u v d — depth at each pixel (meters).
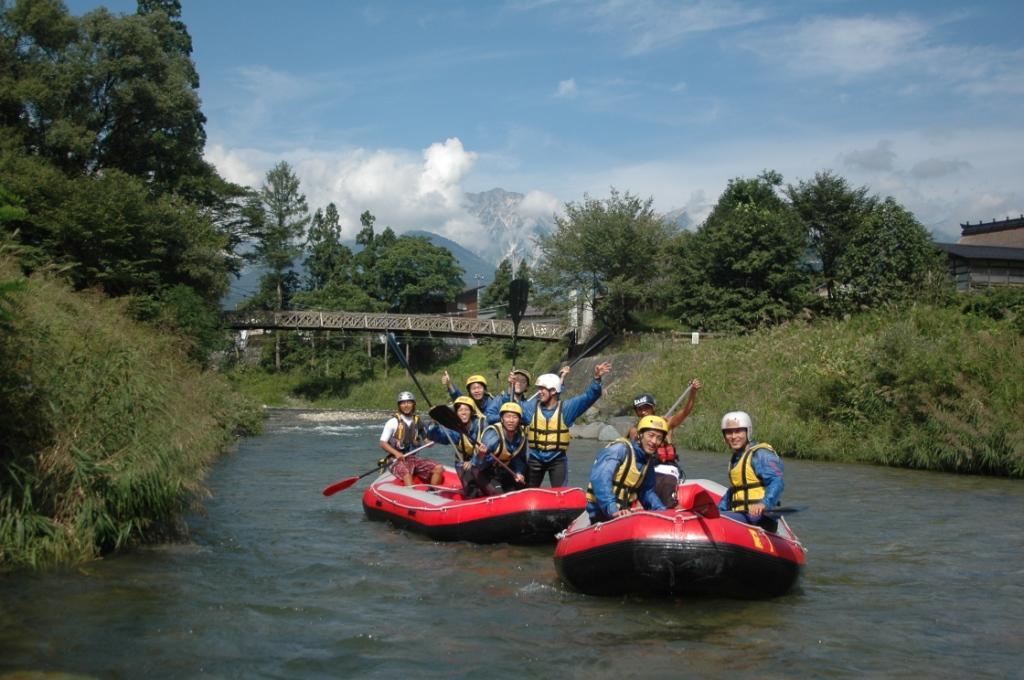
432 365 53.75
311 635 5.38
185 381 15.94
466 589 6.52
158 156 36.34
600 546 6.11
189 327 27.11
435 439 10.30
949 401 14.66
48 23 31.80
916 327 17.78
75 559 7.01
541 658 4.98
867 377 16.42
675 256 42.31
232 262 43.50
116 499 7.31
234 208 42.44
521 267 45.75
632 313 45.66
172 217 30.83
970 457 13.84
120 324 14.14
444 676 4.71
